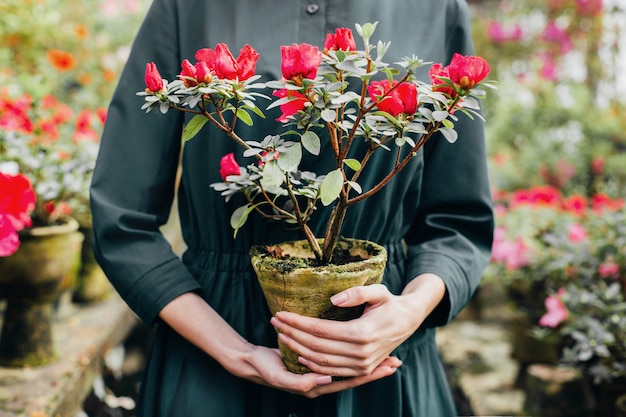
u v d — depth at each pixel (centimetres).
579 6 545
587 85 542
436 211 126
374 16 114
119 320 249
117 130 113
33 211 196
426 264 114
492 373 277
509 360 292
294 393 103
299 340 94
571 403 235
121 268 107
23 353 191
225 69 86
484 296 408
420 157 119
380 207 116
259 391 112
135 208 112
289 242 107
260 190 98
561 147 444
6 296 188
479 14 674
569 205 306
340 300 92
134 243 109
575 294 217
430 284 109
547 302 220
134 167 112
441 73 92
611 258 230
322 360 94
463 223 124
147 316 107
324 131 109
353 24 113
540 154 440
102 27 390
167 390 113
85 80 350
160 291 106
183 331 106
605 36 531
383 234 120
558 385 239
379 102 88
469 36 123
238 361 102
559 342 239
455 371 281
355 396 116
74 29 347
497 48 631
